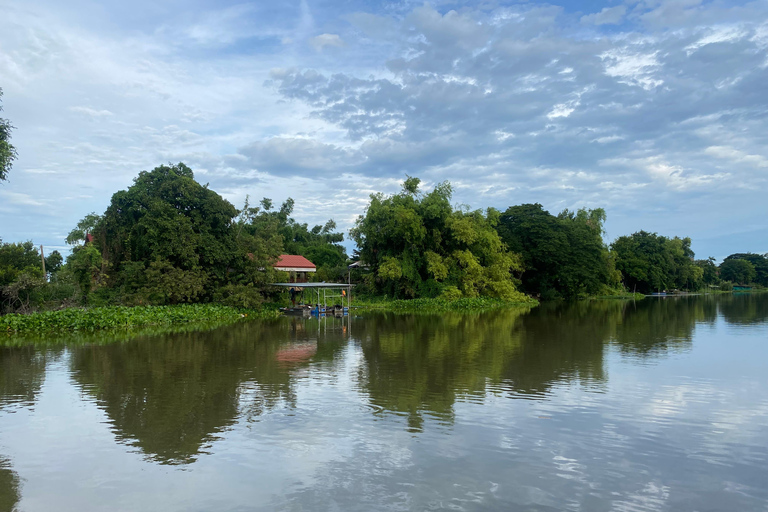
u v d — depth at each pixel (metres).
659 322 31.94
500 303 52.16
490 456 8.45
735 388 13.14
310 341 23.56
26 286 32.97
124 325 30.55
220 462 8.32
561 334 25.48
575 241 63.31
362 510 6.61
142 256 38.47
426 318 37.25
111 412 11.35
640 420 10.39
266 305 44.16
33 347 21.88
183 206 39.94
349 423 10.34
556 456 8.45
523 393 12.73
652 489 7.22
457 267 53.91
